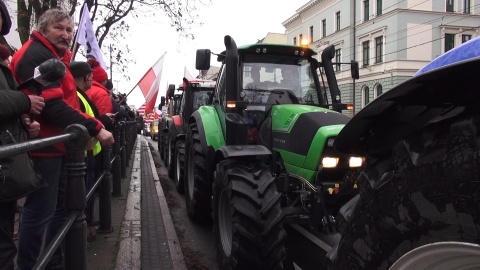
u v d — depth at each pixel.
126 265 3.79
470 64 1.24
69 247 2.26
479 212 1.24
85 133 2.27
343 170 3.63
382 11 35.81
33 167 2.20
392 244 1.53
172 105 13.43
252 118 4.38
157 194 7.27
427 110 1.48
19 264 2.83
